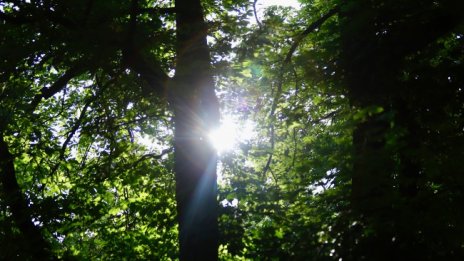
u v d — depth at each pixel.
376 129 5.83
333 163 6.45
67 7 8.34
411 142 6.80
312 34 10.48
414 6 7.11
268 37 8.59
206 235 8.02
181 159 8.39
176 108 8.61
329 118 11.39
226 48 8.58
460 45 8.07
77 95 12.58
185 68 8.05
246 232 8.73
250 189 10.02
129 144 11.15
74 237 13.12
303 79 8.63
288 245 6.77
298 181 7.37
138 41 8.45
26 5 8.34
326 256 6.02
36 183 13.22
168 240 11.46
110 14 8.34
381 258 5.92
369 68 7.18
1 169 10.88
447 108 7.80
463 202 6.87
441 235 6.27
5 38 8.73
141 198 12.50
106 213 12.12
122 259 11.89
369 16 7.06
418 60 7.60
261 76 10.43
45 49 8.37
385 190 6.14
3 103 9.77
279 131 11.59
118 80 9.31
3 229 9.84
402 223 5.96
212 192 8.33
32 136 11.30
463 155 6.90
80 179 11.37
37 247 10.48
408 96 7.20
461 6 6.63
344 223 6.16
